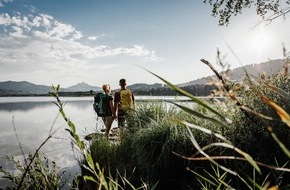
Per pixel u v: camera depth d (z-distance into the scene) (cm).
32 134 1057
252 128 253
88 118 1764
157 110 589
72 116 1948
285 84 261
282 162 259
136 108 625
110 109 761
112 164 479
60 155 639
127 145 548
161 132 421
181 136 389
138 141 443
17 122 1549
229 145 68
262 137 265
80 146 95
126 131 598
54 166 171
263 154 262
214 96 93
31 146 786
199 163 363
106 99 760
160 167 385
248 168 271
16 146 792
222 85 89
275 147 260
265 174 262
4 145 809
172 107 574
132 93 773
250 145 266
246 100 257
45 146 780
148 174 400
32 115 2117
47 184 148
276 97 257
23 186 150
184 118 434
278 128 249
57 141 863
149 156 411
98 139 601
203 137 371
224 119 66
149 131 441
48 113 2352
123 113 752
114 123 1452
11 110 2830
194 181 333
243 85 105
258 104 250
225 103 98
